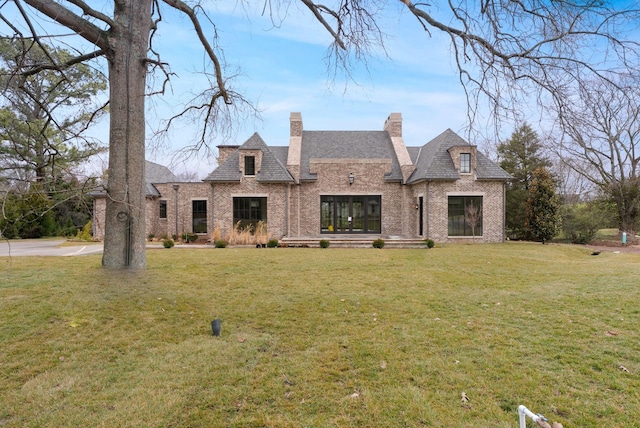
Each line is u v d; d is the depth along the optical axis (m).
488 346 4.88
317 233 23.33
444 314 6.36
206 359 4.48
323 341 5.11
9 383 3.89
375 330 5.54
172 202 25.92
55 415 3.29
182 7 6.75
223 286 8.45
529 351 4.70
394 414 3.33
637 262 12.87
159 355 4.61
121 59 5.83
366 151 25.30
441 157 21.20
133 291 7.05
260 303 6.99
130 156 5.97
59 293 7.18
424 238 20.64
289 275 9.91
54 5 5.18
